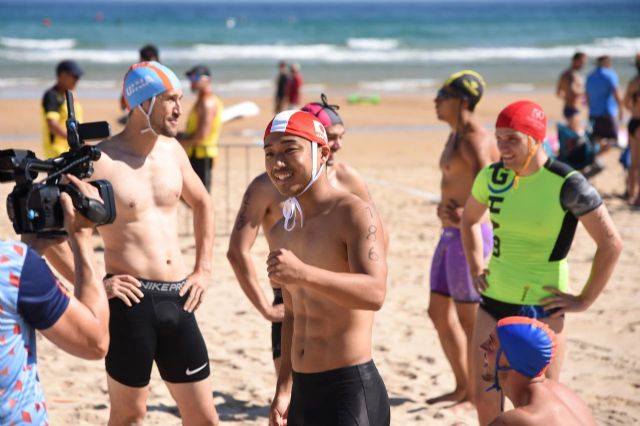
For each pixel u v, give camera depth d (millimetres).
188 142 11477
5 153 3086
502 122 5098
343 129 5691
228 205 13953
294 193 4012
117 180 5004
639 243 12383
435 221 13867
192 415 5188
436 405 6727
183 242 12125
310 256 4059
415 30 97812
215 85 43656
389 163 20375
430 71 55188
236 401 6836
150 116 5066
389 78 50156
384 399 4113
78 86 40719
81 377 7309
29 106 30594
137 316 4906
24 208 3092
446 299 6555
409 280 10570
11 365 2965
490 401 5215
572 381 7281
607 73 16938
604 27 110688
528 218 5109
